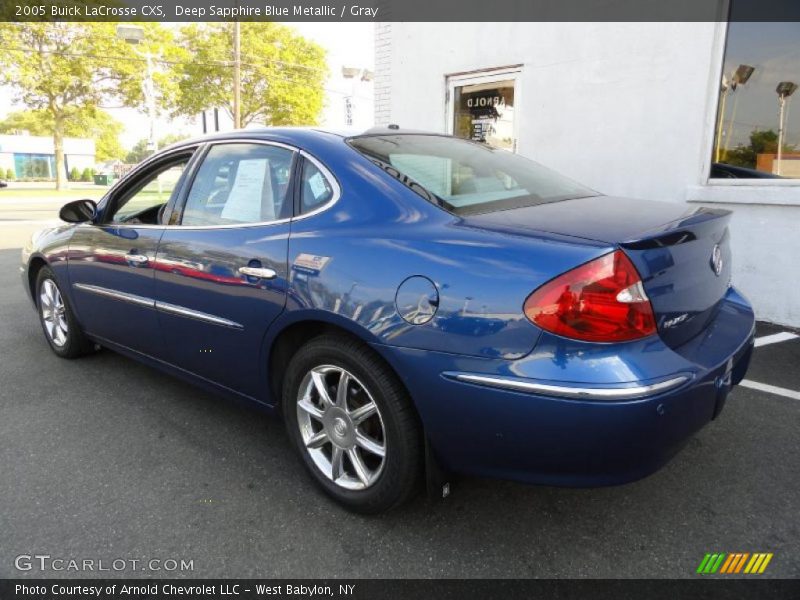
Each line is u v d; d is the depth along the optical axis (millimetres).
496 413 1872
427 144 2840
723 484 2566
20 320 5230
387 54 7344
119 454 2855
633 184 5496
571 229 1978
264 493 2531
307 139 2637
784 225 4730
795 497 2469
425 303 1985
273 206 2609
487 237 1995
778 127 4914
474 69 6508
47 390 3615
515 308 1829
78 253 3615
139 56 26500
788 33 4770
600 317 1754
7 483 2604
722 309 2439
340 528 2299
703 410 1943
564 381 1747
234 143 2924
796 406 3314
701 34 4898
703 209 2420
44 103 28547
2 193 29797
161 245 2986
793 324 4801
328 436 2404
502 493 2525
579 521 2330
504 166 2848
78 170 56562
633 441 1761
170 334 3029
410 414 2117
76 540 2229
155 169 3312
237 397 2844
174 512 2395
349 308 2150
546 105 5977
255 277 2484
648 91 5270
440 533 2264
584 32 5586
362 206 2324
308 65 32156
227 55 29984
